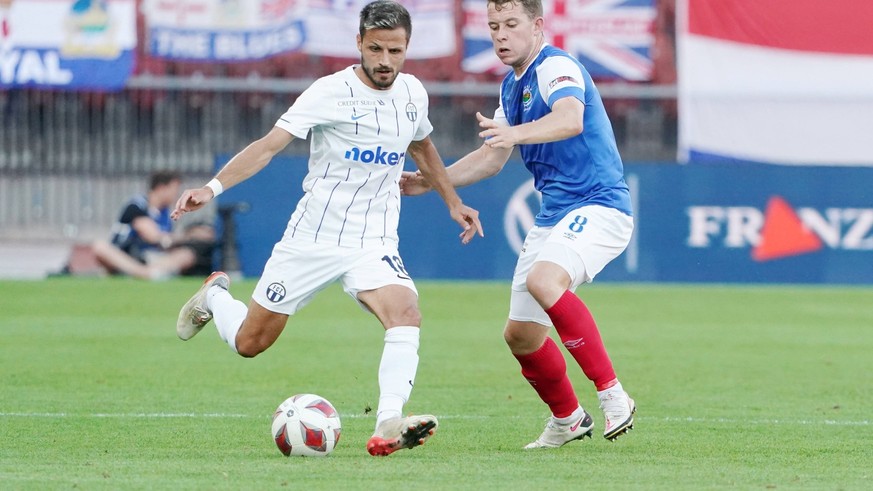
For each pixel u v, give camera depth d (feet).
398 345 68.74
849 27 208.13
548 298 70.74
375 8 67.77
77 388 99.91
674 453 72.74
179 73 216.54
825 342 137.90
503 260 202.90
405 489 58.18
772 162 209.26
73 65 207.82
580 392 102.27
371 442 66.49
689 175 203.51
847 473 65.98
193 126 222.89
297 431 68.33
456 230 202.59
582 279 72.95
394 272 70.54
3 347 125.39
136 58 211.61
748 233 204.03
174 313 157.89
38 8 206.80
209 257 202.80
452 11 209.26
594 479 62.18
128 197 222.48
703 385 106.11
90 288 186.09
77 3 207.31
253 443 74.95
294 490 57.72
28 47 207.00
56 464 65.92
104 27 207.72
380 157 70.23
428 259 203.00
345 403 93.97
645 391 102.42
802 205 203.62
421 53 209.67
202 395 97.09
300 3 207.31
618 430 71.20
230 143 223.10
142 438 76.74
